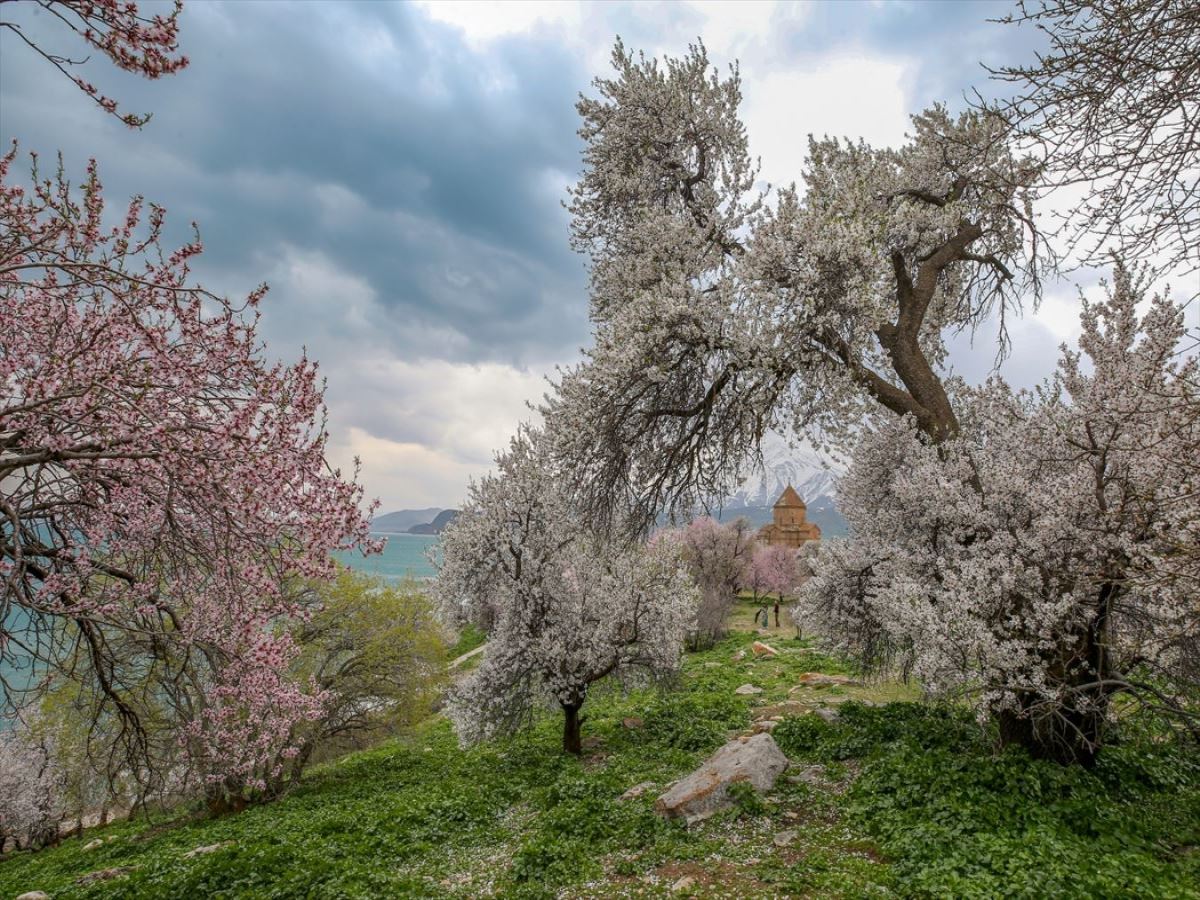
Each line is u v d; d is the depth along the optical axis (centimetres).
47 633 750
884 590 1033
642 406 1295
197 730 951
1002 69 554
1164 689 923
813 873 716
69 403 601
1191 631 691
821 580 1375
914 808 811
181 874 1078
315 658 2155
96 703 925
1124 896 576
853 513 1437
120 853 1580
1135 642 881
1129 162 514
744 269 1137
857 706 1432
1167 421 678
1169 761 991
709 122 1494
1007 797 789
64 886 1258
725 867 782
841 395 1201
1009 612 902
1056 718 920
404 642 2225
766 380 1178
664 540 1858
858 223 1059
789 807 930
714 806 955
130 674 947
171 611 793
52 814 2281
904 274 1346
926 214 1287
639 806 1023
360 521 747
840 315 1123
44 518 734
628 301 1437
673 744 1598
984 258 1480
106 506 730
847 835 812
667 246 1338
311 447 732
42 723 1767
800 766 1116
